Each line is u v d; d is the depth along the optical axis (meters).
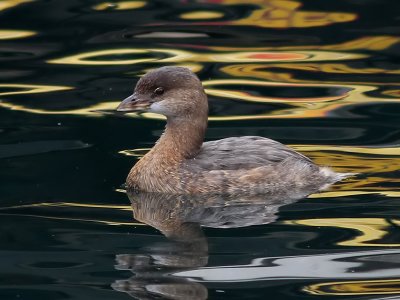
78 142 15.52
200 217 12.97
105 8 22.28
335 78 18.50
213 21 21.50
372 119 16.39
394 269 11.07
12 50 20.02
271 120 16.45
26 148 15.23
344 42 20.31
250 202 13.59
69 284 10.77
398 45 20.05
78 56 19.75
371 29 20.91
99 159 14.87
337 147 15.20
